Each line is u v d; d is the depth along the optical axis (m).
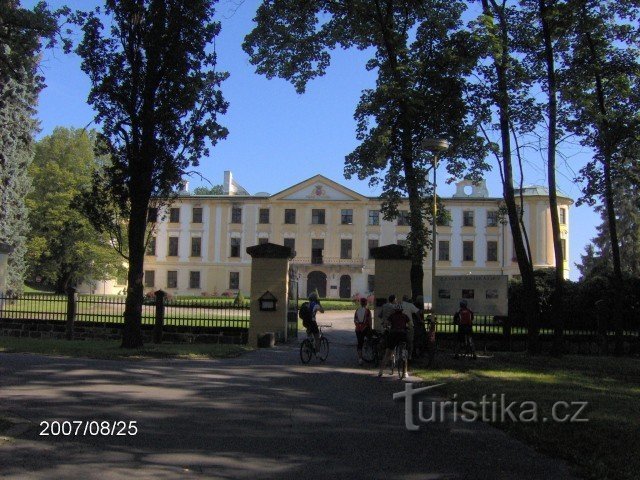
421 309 16.92
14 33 16.34
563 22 17.70
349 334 26.91
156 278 68.62
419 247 18.02
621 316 19.05
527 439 7.24
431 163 18.75
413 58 18.44
